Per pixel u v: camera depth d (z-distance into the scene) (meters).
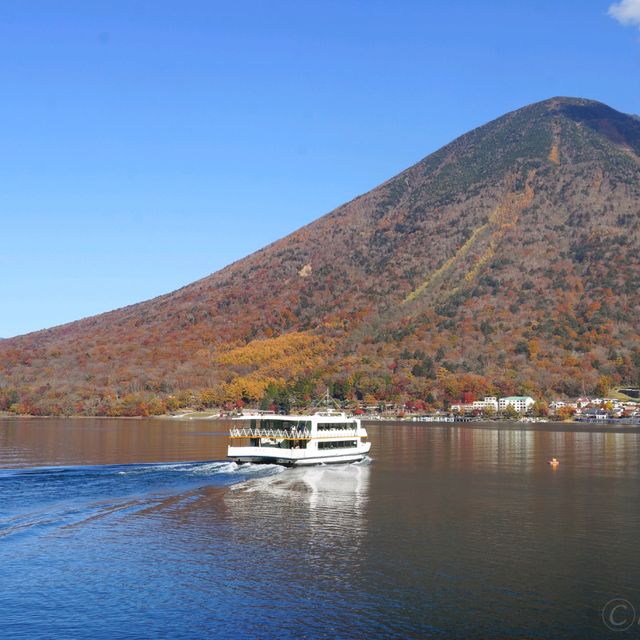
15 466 112.94
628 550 62.28
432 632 45.44
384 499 85.81
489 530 69.56
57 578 54.25
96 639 44.34
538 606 49.38
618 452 157.00
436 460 134.62
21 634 44.88
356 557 60.00
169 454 136.38
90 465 114.38
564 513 78.12
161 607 49.03
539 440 199.75
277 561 58.66
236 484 93.25
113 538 65.06
